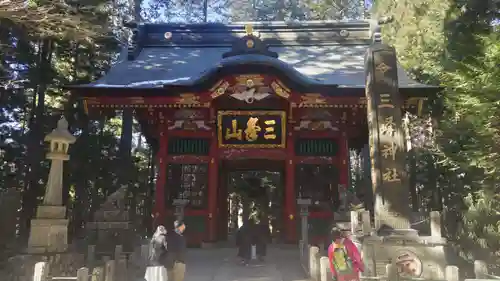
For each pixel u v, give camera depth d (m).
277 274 11.80
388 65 11.41
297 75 17.47
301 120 20.31
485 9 19.05
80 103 23.25
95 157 24.11
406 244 9.77
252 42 18.41
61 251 11.51
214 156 19.75
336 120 20.14
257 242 13.81
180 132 20.03
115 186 25.28
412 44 26.00
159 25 25.38
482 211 14.21
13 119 22.94
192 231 18.89
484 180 16.31
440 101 21.00
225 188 22.72
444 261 9.57
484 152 14.55
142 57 23.33
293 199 19.31
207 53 24.17
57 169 12.53
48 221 11.62
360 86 17.56
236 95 18.50
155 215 18.83
